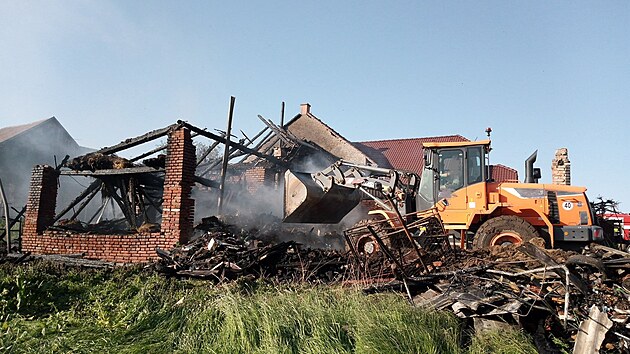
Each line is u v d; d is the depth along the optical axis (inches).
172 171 395.9
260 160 633.0
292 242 361.7
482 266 288.4
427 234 341.4
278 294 255.0
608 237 463.8
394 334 203.9
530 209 382.3
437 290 269.4
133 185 448.1
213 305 238.1
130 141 431.5
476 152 406.9
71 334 219.6
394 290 273.7
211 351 202.7
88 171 454.0
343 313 229.5
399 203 423.5
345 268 335.0
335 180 397.4
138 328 229.6
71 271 336.8
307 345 200.8
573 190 386.6
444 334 211.9
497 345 207.8
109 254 404.2
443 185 414.9
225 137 455.5
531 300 238.2
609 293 245.9
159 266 327.3
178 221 386.0
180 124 400.2
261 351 198.2
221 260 326.3
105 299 277.4
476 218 391.2
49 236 431.5
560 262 269.7
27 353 196.4
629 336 214.5
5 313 247.9
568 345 220.7
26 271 323.0
